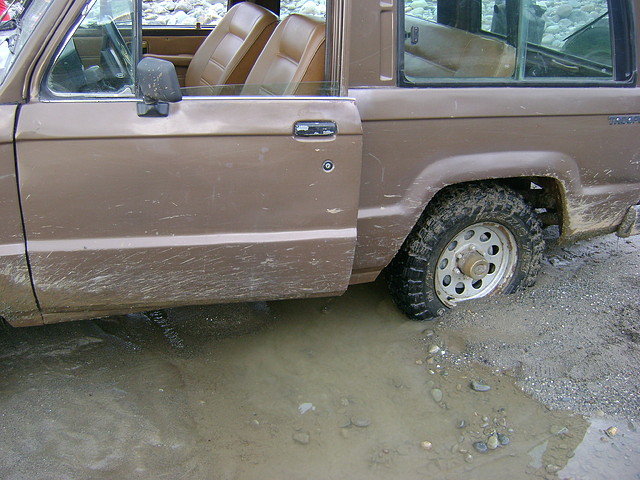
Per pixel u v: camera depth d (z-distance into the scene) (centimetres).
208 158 243
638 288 351
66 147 230
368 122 265
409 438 259
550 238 419
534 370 292
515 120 286
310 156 252
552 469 244
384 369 298
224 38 389
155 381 286
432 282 320
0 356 293
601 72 304
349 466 245
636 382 283
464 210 305
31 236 238
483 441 257
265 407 274
